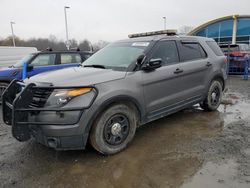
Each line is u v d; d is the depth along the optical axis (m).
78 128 3.15
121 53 4.34
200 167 3.19
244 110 5.90
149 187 2.80
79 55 8.70
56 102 3.09
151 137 4.22
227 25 25.92
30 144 4.09
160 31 4.87
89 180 2.98
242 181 2.85
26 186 2.89
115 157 3.54
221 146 3.79
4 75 7.12
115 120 3.59
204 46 5.38
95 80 3.37
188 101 4.82
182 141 4.02
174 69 4.38
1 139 4.37
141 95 3.82
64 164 3.38
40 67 7.63
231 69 13.46
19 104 3.10
